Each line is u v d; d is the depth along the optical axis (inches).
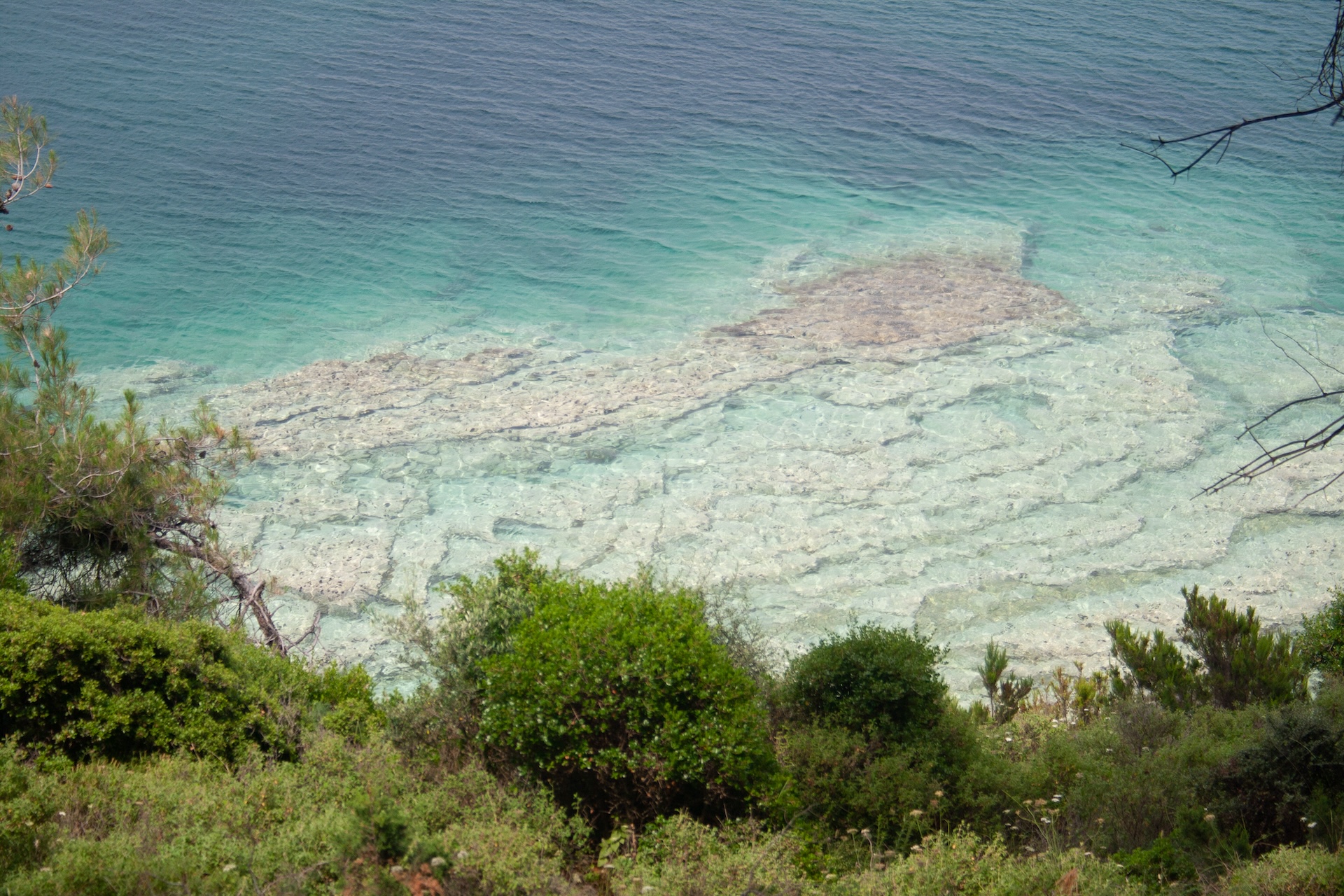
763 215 1774.1
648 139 2150.6
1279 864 306.8
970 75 2687.0
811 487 976.3
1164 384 1194.0
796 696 418.3
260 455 987.3
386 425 1064.2
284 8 2933.1
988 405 1140.5
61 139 1900.8
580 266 1536.7
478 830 289.7
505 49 2716.5
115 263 1449.3
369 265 1509.6
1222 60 2829.7
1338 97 214.1
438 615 761.0
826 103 2438.5
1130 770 387.5
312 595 782.5
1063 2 3415.4
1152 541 897.5
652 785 342.6
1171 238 1722.4
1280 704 471.5
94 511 514.6
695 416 1104.2
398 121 2166.6
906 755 380.2
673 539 886.4
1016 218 1798.7
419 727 382.9
